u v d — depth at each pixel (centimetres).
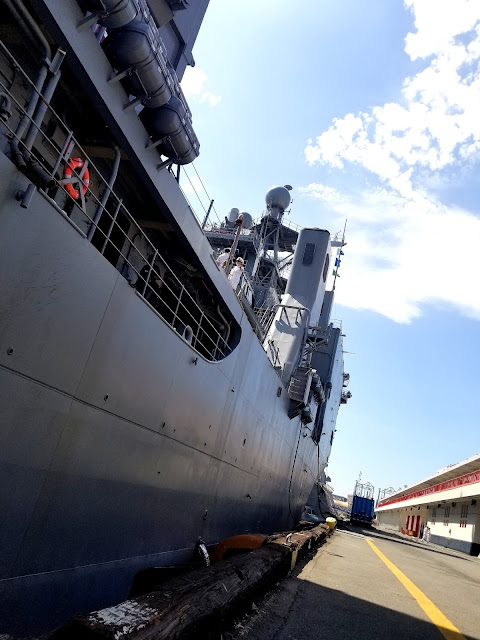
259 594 511
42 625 419
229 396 934
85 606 479
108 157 534
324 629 431
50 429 417
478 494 2761
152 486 632
